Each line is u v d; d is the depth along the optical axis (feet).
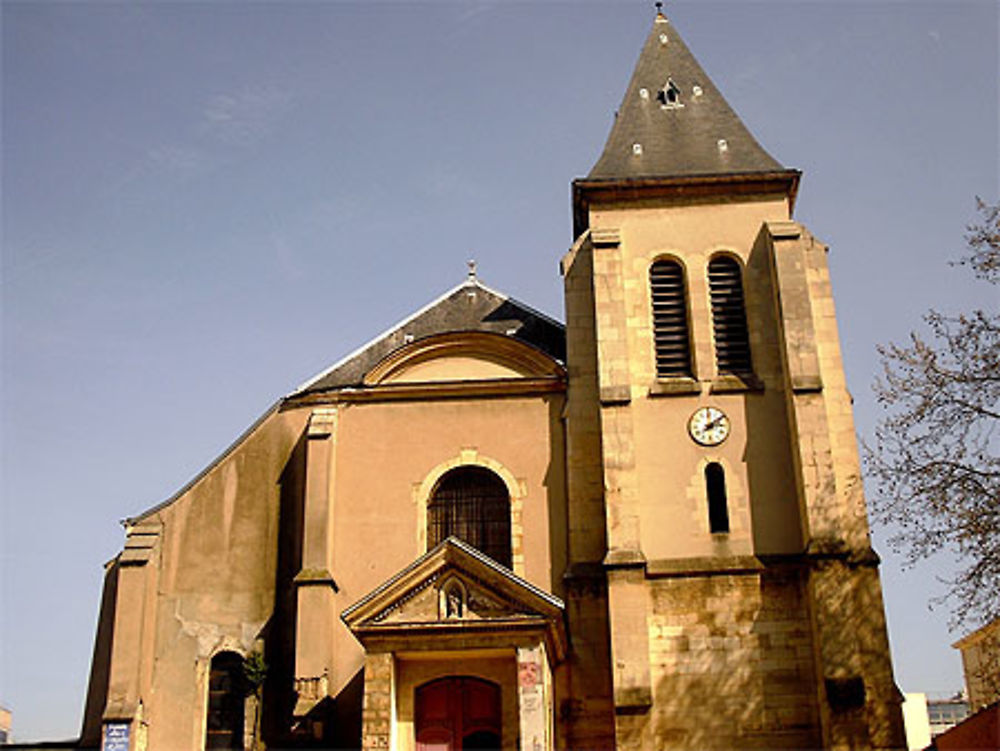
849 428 89.10
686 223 96.43
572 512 88.89
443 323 102.12
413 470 92.43
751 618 84.17
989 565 69.51
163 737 85.35
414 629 74.74
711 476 89.30
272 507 92.43
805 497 85.40
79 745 86.48
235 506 92.32
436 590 76.69
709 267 95.40
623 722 80.33
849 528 85.87
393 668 75.10
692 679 82.84
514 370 95.30
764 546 86.28
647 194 97.30
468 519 91.30
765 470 88.48
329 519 90.12
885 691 80.79
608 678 84.07
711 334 92.84
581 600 86.22
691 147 101.91
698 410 90.33
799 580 84.99
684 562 85.81
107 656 89.56
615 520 85.87
